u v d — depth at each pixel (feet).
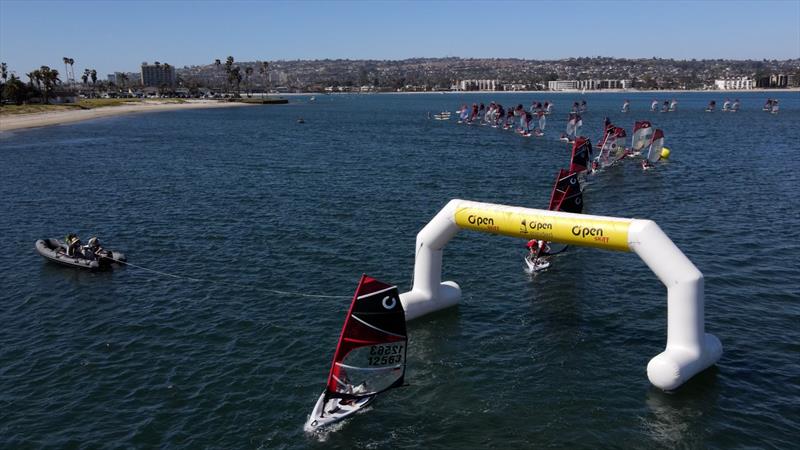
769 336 90.02
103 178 229.04
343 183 216.13
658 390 76.07
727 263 122.52
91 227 156.15
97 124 508.12
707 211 167.63
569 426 69.46
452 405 73.97
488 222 88.99
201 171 246.47
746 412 71.51
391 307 71.56
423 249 96.78
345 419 71.05
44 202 185.26
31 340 91.81
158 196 193.77
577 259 126.52
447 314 99.91
